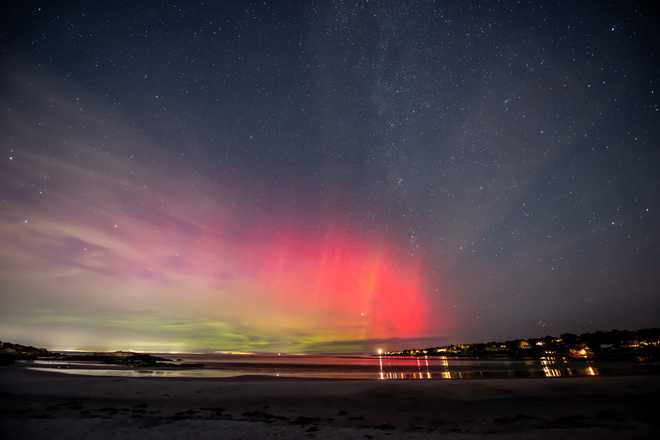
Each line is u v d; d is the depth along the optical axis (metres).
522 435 11.38
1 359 40.84
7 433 11.23
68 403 17.47
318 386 23.50
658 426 12.45
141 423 12.75
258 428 12.27
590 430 11.89
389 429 12.60
